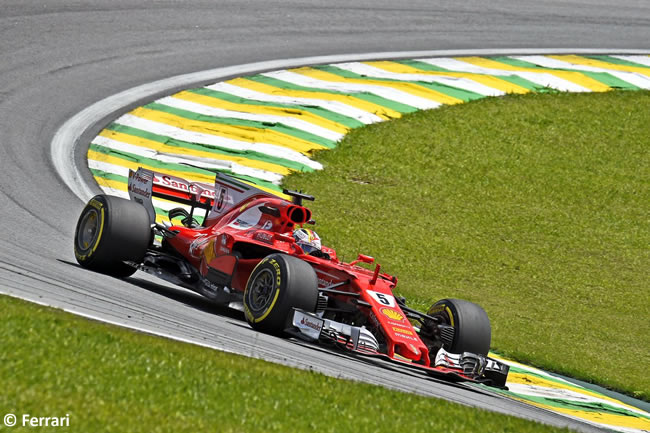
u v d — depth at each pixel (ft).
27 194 159.63
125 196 176.14
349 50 306.76
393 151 244.63
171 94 243.40
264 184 205.26
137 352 68.44
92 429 50.70
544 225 225.97
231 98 248.93
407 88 282.56
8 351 61.05
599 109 300.40
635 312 184.34
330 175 224.74
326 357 95.81
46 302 83.25
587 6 407.85
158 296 111.96
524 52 337.72
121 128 215.92
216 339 88.22
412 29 340.59
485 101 288.10
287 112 246.68
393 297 106.93
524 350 147.43
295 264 100.89
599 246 219.41
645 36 382.01
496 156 258.16
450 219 218.79
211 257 117.70
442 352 104.01
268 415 60.03
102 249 115.24
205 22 306.55
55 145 195.93
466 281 185.47
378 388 76.64
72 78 241.76
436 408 73.61
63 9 291.79
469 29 352.49
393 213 213.66
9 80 231.50
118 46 271.28
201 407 58.70
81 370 60.64
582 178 256.32
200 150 213.87
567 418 105.29
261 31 308.81
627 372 146.51
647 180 261.24
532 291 187.11
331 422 61.72
